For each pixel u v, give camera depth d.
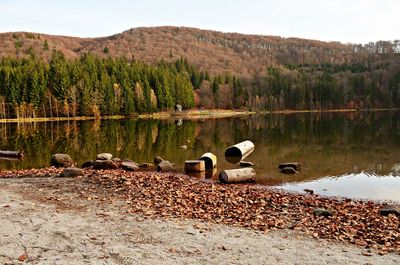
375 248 9.43
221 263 8.38
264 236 10.22
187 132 49.81
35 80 86.00
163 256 8.68
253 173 19.17
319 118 86.44
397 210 12.79
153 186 15.77
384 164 24.39
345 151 30.38
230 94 129.75
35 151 31.56
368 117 87.81
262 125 64.06
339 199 15.77
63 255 8.64
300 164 23.27
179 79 118.06
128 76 105.06
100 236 9.91
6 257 8.50
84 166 23.72
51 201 13.44
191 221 11.36
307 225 11.25
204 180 19.50
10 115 84.69
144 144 36.00
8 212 11.92
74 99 89.12
